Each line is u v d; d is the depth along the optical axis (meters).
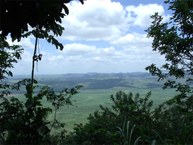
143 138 5.65
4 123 6.06
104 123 6.31
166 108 6.68
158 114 6.33
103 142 5.95
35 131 6.07
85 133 6.08
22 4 3.19
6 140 5.90
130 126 5.96
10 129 5.96
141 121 6.23
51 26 3.39
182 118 6.29
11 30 3.34
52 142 6.24
